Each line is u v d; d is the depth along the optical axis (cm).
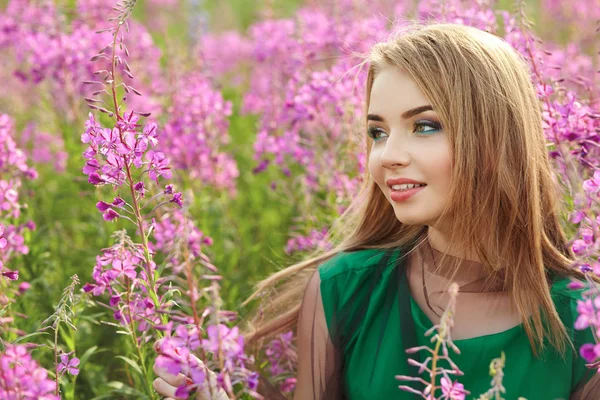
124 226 387
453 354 237
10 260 356
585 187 218
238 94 665
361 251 273
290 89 410
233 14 924
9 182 338
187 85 452
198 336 185
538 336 232
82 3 512
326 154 394
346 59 399
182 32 797
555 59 473
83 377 346
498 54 239
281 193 503
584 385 235
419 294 252
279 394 272
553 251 248
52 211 466
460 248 244
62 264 411
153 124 232
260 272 435
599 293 209
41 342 330
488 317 241
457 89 228
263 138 439
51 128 509
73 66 455
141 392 303
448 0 362
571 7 659
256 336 285
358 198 290
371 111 238
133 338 264
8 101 572
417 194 230
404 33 263
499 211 237
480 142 231
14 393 189
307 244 388
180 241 208
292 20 548
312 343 264
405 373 242
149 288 231
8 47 543
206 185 451
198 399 204
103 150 229
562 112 271
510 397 231
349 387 255
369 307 254
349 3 524
